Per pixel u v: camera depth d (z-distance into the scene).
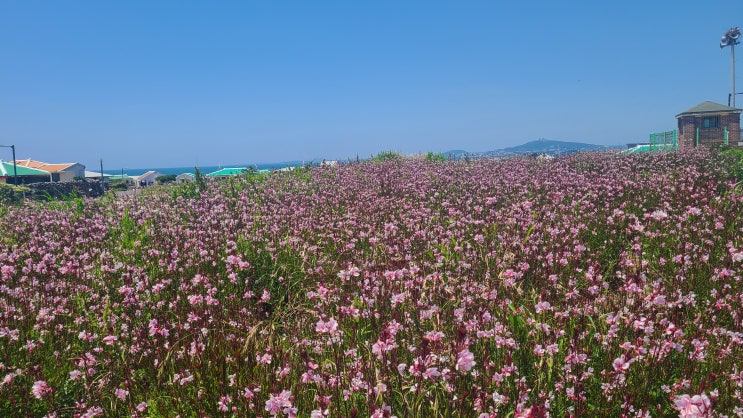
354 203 13.54
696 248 7.57
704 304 5.95
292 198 14.83
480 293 5.85
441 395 4.02
